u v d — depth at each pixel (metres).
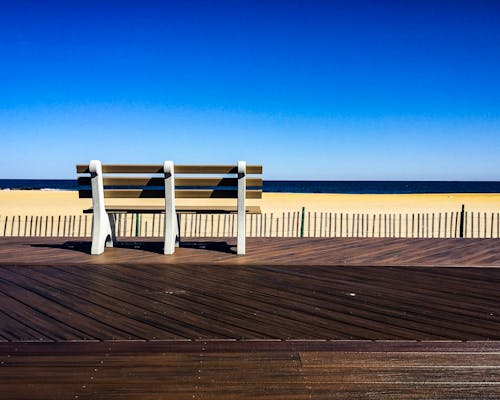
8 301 3.83
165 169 5.99
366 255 6.15
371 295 4.13
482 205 30.17
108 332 3.12
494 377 2.49
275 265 5.40
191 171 6.21
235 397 2.25
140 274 4.88
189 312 3.59
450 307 3.77
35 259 5.62
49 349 2.81
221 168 6.18
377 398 2.25
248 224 16.80
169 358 2.70
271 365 2.62
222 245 6.95
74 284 4.42
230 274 4.93
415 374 2.52
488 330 3.21
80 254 6.02
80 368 2.55
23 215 19.27
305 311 3.63
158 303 3.82
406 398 2.25
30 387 2.33
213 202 26.75
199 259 5.73
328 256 6.05
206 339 3.01
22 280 4.56
